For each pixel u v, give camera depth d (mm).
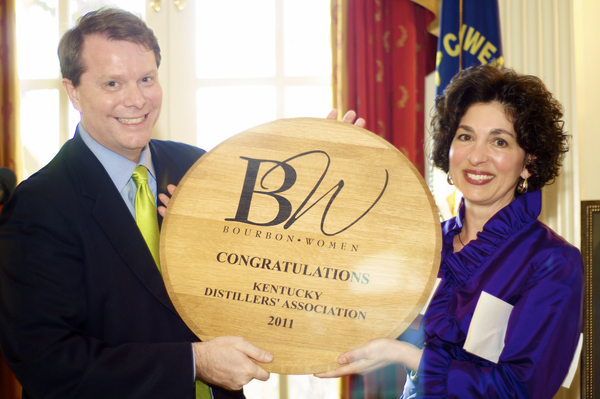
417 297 977
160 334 1088
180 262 996
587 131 2059
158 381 961
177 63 2477
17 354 991
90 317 1075
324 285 991
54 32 2471
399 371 2186
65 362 967
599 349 1516
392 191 1025
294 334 979
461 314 972
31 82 2465
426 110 2363
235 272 998
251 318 986
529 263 969
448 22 1941
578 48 2035
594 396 1510
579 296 927
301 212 1021
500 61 1919
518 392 873
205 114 2492
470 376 899
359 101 2174
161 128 2480
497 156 1011
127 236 1095
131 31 1113
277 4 2463
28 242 1041
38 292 1017
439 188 1923
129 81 1107
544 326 900
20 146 2314
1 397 2262
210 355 956
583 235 1551
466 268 1021
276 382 2480
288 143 1053
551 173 1051
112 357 979
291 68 2482
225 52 2490
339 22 2193
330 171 1039
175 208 1016
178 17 2469
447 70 1928
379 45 2201
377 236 1007
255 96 2488
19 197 1078
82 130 1210
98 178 1126
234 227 1015
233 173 1038
